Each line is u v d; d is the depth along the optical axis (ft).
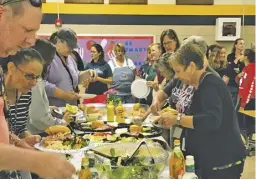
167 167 4.16
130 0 10.02
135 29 10.13
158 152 4.27
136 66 8.82
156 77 7.38
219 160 4.75
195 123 4.72
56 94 6.89
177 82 5.88
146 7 10.03
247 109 5.40
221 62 5.91
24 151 2.43
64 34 7.14
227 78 5.55
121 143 4.77
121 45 8.98
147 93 7.41
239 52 6.26
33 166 2.39
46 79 6.79
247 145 5.06
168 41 6.95
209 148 4.74
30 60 4.17
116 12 10.11
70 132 5.35
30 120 5.18
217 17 8.87
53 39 7.14
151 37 9.85
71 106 6.57
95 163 3.76
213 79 4.80
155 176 3.75
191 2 9.34
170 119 5.02
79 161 4.17
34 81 4.34
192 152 4.77
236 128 4.88
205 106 4.75
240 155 4.81
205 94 4.75
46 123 5.35
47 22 9.78
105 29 10.11
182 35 9.58
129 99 8.11
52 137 4.88
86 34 9.91
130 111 7.20
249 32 7.82
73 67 7.74
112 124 6.38
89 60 9.12
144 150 4.32
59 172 2.42
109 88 8.29
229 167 4.75
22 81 4.25
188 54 4.87
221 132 4.77
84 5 10.04
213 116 4.64
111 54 9.13
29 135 4.76
